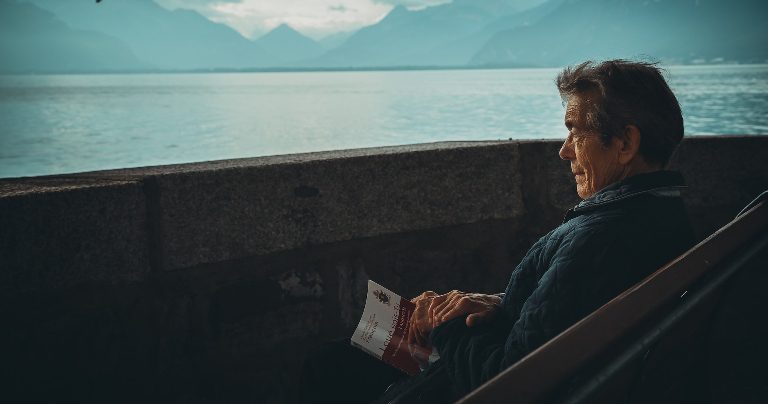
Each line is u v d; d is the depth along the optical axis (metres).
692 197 3.17
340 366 1.81
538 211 2.92
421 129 45.56
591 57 1.52
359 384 1.80
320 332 2.57
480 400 0.66
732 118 42.28
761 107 49.94
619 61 1.46
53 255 1.97
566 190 2.94
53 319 2.02
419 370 1.71
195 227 2.24
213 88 159.00
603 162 1.47
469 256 2.82
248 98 99.12
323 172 2.46
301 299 2.52
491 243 2.86
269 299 2.46
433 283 2.76
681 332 1.05
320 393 1.80
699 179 3.17
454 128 45.69
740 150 3.19
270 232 2.38
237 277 2.38
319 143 39.47
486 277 2.87
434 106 67.94
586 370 0.79
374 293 1.85
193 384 2.37
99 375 2.15
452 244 2.78
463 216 2.76
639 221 1.36
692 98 61.12
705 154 3.17
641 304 0.86
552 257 1.45
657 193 1.41
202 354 2.37
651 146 1.44
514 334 1.40
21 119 59.47
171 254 2.21
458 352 1.52
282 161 2.43
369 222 2.56
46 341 2.02
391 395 1.62
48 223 1.95
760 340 2.96
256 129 47.53
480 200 2.79
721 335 2.98
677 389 1.17
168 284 2.25
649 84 1.42
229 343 2.41
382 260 2.64
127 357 2.20
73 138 43.88
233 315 2.40
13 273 1.90
